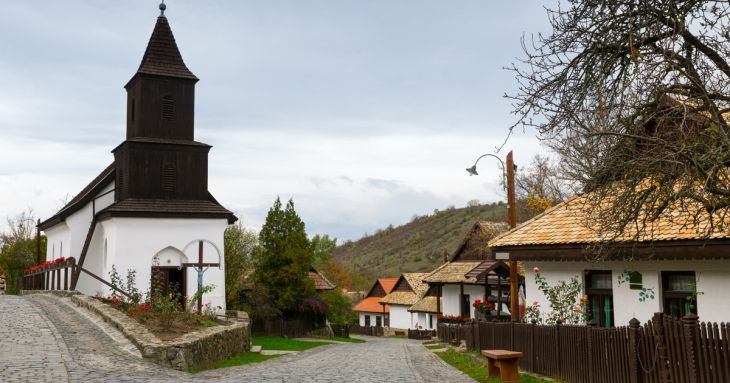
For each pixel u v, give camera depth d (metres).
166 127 35.81
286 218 46.72
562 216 18.61
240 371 16.78
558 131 10.53
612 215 10.55
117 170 37.16
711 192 9.27
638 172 9.84
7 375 11.98
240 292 46.38
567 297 17.02
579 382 13.64
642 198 10.10
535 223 19.05
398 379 14.65
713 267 14.09
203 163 36.09
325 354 25.83
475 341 20.41
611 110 9.94
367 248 151.25
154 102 35.69
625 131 10.09
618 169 10.30
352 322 71.94
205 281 34.38
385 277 114.62
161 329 18.91
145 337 16.98
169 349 15.77
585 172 11.38
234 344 22.77
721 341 9.67
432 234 135.62
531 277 18.80
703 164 8.77
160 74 35.69
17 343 15.92
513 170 22.72
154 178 34.97
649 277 15.41
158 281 29.45
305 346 34.56
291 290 45.66
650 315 15.33
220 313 32.53
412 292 67.88
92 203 37.16
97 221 36.47
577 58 10.30
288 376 15.19
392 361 20.77
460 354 20.69
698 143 8.85
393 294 70.69
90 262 36.25
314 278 57.69
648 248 14.77
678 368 10.53
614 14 9.84
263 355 24.36
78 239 36.72
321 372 16.44
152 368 14.66
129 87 37.69
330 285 57.78
